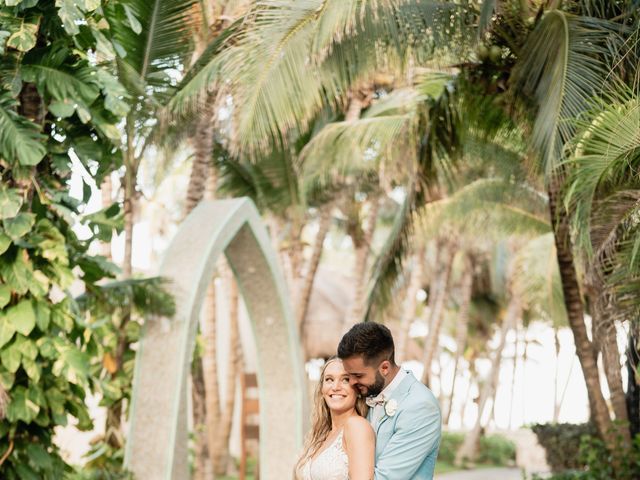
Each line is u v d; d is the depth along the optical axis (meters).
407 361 22.33
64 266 6.44
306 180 13.91
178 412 9.00
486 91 9.13
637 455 10.41
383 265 11.56
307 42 8.13
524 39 8.53
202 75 8.68
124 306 9.03
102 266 7.20
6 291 6.24
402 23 8.26
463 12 8.36
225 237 9.94
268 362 11.28
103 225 7.54
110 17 8.95
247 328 20.56
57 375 6.29
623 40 7.58
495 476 19.12
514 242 21.64
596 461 10.67
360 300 17.47
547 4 8.34
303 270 22.55
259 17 8.20
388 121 11.20
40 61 6.45
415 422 4.16
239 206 10.29
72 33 6.11
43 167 6.75
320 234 16.41
